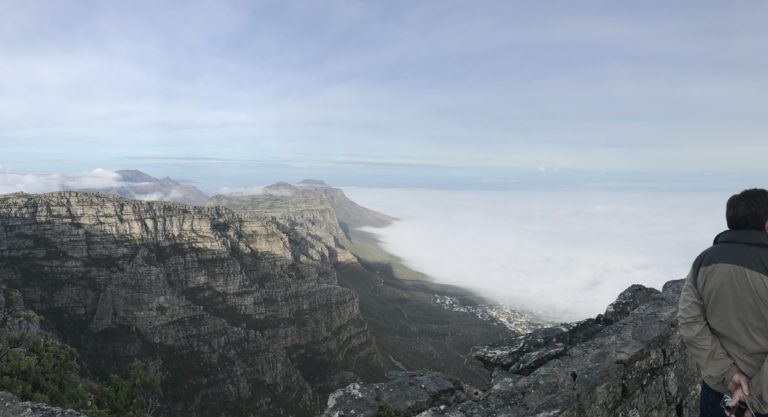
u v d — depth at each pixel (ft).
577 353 29.84
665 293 37.11
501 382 29.91
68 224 440.86
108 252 440.86
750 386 16.93
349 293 593.01
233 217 586.04
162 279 417.28
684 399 31.30
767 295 16.46
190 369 377.30
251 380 394.32
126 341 381.81
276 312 502.79
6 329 95.96
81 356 368.68
